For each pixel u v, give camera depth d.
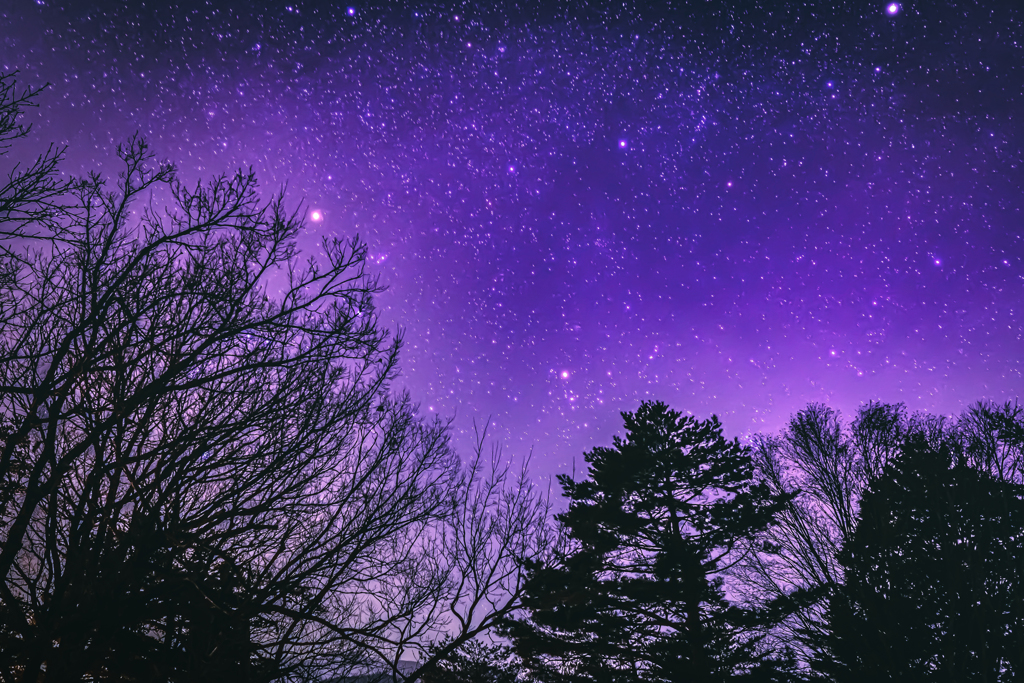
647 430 20.88
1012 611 14.34
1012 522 15.33
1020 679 13.62
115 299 6.61
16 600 5.90
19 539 5.95
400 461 8.84
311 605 7.47
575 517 17.73
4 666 5.66
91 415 6.42
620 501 18.98
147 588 6.41
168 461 6.72
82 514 6.37
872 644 15.58
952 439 17.98
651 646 16.67
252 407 7.20
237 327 6.92
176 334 6.85
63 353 6.26
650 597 16.84
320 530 7.88
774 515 18.34
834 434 19.66
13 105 5.88
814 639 16.78
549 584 9.78
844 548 17.31
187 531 6.83
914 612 15.61
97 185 6.85
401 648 8.23
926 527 16.56
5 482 6.21
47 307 6.72
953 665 14.34
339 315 7.48
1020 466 16.86
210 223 7.36
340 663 7.69
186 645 6.61
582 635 16.48
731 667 16.50
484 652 15.32
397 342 8.45
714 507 18.77
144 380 6.78
